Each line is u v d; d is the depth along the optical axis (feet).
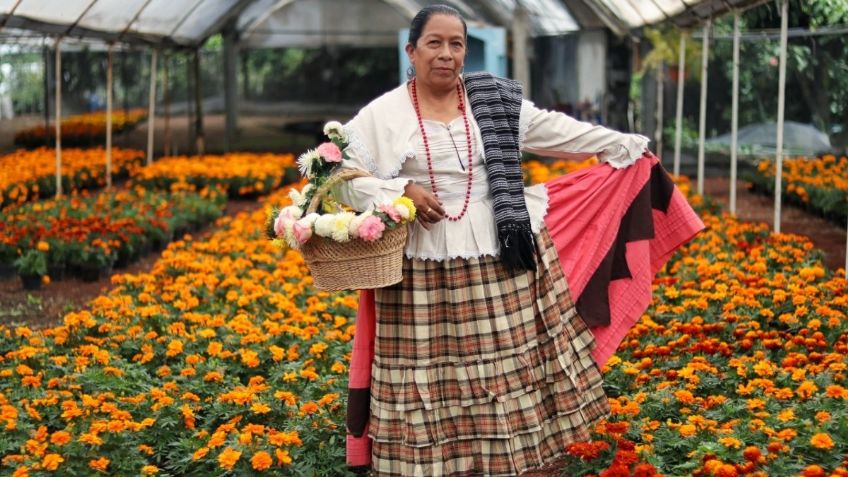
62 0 39.37
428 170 13.82
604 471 13.15
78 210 38.11
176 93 70.59
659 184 15.49
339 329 23.71
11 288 31.76
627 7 51.67
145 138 68.03
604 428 15.05
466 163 13.89
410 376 13.65
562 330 14.32
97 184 55.52
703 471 13.53
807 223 39.83
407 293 13.74
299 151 74.49
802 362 18.12
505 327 13.76
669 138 61.05
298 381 18.74
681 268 27.89
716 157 58.08
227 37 72.49
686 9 41.09
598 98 67.62
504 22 70.59
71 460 15.17
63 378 19.22
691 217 15.49
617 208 15.14
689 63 53.78
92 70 62.39
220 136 73.41
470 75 14.39
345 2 73.77
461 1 70.28
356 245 13.04
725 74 55.83
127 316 23.71
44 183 48.70
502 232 13.65
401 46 74.49
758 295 22.76
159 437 16.56
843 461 13.87
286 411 17.22
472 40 71.00
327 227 12.91
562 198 14.99
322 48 74.13
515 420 13.78
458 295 13.73
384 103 14.02
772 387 16.47
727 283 24.75
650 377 18.28
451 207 13.84
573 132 14.76
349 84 74.69
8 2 35.50
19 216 36.19
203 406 17.87
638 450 14.29
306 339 21.53
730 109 56.29
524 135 14.48
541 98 70.13
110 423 15.46
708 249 29.91
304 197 13.79
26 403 17.87
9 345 22.20
